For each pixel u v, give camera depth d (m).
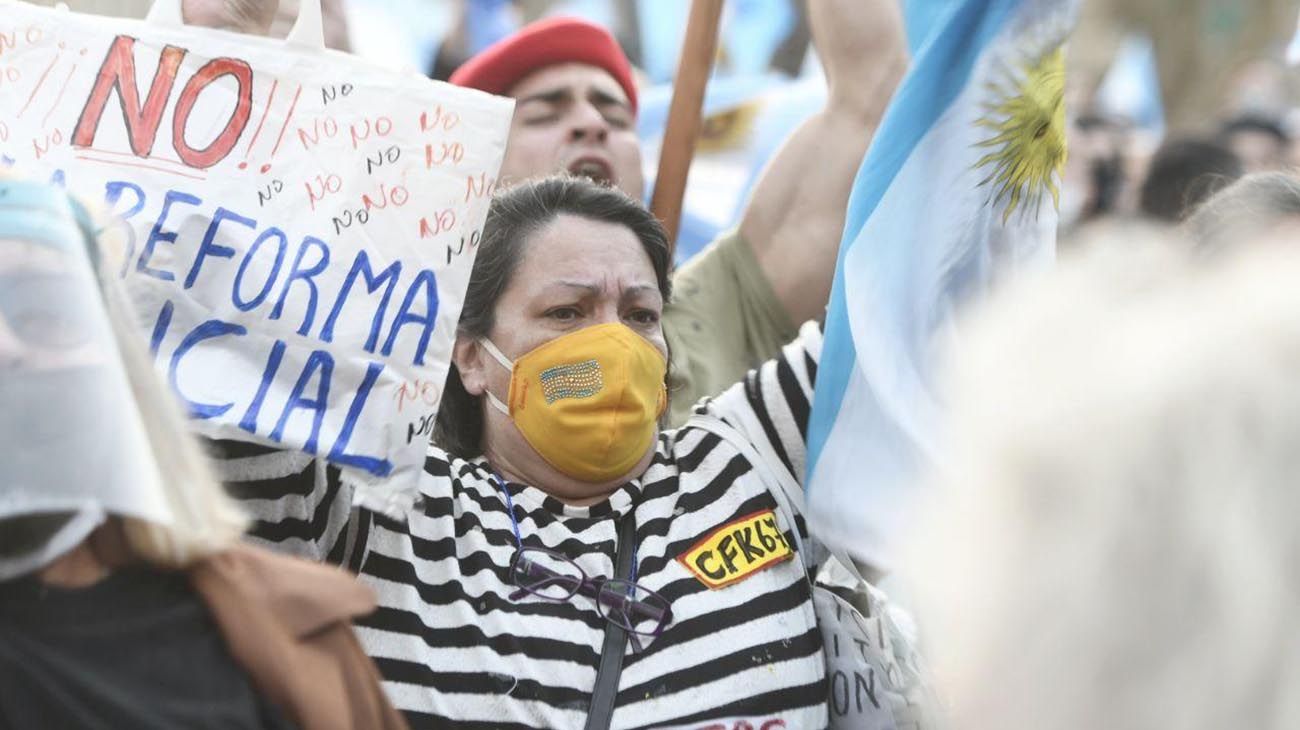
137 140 2.51
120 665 1.66
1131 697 1.01
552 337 2.80
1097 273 1.14
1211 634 0.99
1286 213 2.61
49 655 1.61
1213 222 2.67
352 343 2.49
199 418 2.41
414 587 2.58
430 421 2.50
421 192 2.56
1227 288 1.09
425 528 2.65
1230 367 1.04
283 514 2.56
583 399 2.75
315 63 2.58
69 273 1.70
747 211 3.71
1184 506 1.02
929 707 2.60
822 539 2.74
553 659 2.56
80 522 1.62
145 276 2.45
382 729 1.91
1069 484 1.05
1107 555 1.03
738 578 2.70
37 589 1.65
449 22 5.58
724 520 2.78
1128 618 1.02
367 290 2.51
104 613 1.69
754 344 3.63
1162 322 1.09
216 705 1.71
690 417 3.07
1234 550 1.00
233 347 2.47
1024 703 1.04
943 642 1.12
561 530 2.73
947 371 2.71
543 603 2.62
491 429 2.87
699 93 3.68
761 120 5.48
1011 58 2.78
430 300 2.53
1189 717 0.99
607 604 2.63
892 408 2.68
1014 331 1.14
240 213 2.51
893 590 2.65
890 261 2.76
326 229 2.53
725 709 2.56
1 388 1.62
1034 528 1.06
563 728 2.50
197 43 2.56
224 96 2.55
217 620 1.79
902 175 2.79
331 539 2.61
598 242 2.84
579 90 3.97
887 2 3.62
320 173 2.54
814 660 2.70
